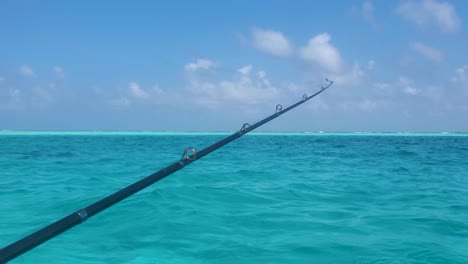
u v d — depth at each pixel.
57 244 5.06
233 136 4.66
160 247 4.95
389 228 5.82
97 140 38.34
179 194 8.02
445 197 8.38
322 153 22.30
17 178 11.02
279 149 26.16
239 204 7.39
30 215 6.67
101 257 4.63
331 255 4.66
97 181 10.49
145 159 17.41
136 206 6.90
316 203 7.63
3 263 1.86
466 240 5.24
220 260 4.52
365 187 9.66
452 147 29.28
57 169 13.33
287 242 5.12
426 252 4.75
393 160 17.73
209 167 13.81
